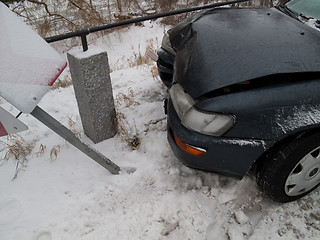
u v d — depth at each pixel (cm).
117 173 231
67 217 196
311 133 168
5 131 152
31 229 188
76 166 241
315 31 212
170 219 196
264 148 167
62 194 213
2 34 147
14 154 253
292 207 201
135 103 310
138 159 245
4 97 141
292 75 171
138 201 209
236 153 170
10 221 193
